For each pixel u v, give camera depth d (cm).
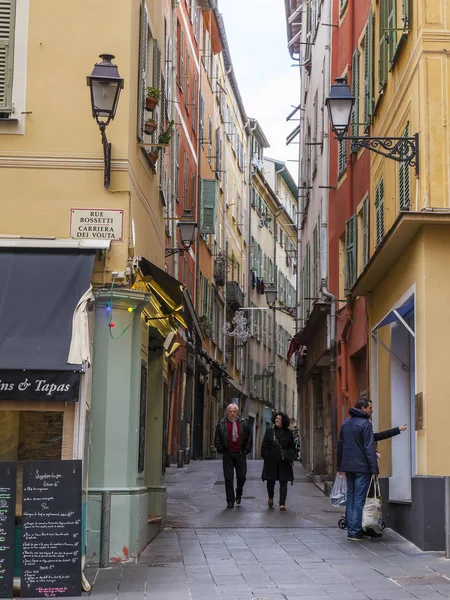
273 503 2042
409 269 1479
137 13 1409
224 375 4959
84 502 1169
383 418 1764
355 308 2197
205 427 4525
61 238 1288
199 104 4050
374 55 1917
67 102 1316
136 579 1118
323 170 2711
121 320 1284
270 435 1952
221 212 4953
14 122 1309
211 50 4516
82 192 1302
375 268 1667
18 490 1179
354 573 1149
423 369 1369
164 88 1788
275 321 6788
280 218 7338
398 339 1670
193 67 3859
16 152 1305
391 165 1703
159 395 1619
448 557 1264
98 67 1215
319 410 3194
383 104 1789
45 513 1037
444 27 1420
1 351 1091
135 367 1302
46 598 1020
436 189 1389
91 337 1257
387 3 1706
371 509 1458
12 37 1322
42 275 1196
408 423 1650
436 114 1403
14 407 1111
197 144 4009
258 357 6281
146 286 1420
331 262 2631
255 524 1666
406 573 1147
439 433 1352
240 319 5119
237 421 1980
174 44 2978
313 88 3291
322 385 3073
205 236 4347
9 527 1040
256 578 1118
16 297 1159
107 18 1334
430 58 1413
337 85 1408
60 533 1034
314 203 3153
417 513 1366
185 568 1192
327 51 2706
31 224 1295
